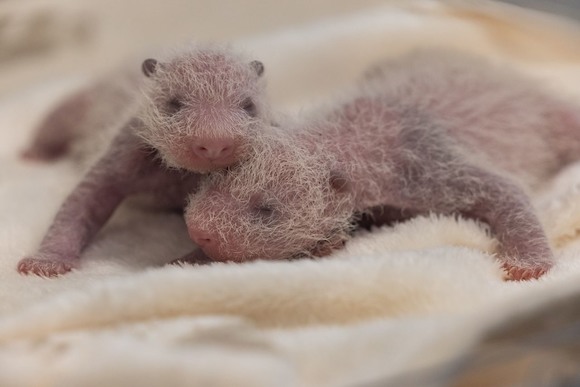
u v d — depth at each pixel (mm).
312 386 378
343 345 386
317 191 468
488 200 490
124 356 372
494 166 518
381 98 521
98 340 383
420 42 715
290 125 492
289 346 387
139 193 526
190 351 376
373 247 473
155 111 482
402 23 724
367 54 717
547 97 583
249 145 467
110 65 715
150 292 409
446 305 421
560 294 375
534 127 566
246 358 372
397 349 379
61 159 635
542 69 683
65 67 802
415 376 365
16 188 573
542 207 509
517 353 370
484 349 368
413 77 575
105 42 831
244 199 462
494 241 482
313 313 420
